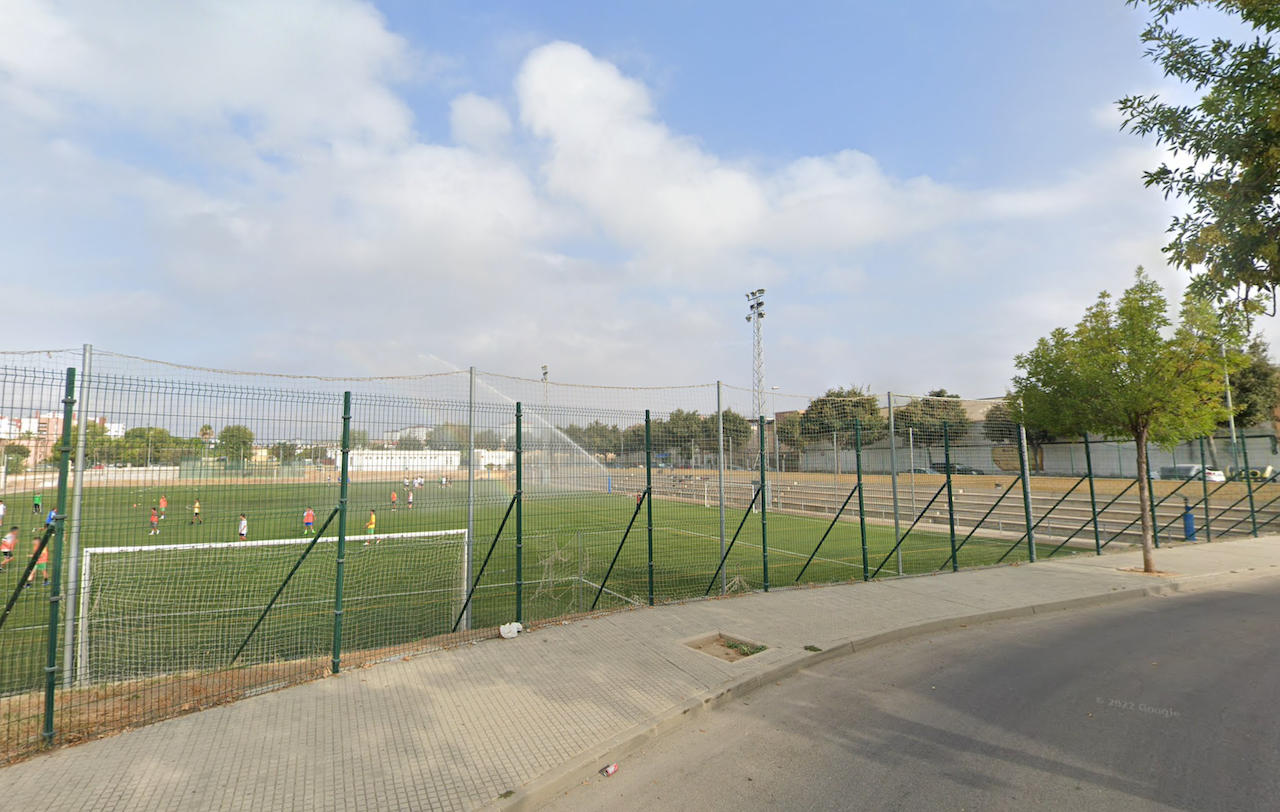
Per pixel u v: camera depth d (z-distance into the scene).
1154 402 11.57
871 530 20.33
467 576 8.35
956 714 5.64
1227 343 11.38
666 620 8.43
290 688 5.95
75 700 5.66
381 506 7.52
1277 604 10.12
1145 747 4.93
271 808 3.95
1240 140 4.58
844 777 4.52
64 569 6.28
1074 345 12.56
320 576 12.37
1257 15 4.59
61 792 4.09
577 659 6.84
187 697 5.74
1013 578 11.62
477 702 5.65
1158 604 10.22
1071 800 4.15
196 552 10.58
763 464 10.85
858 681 6.57
